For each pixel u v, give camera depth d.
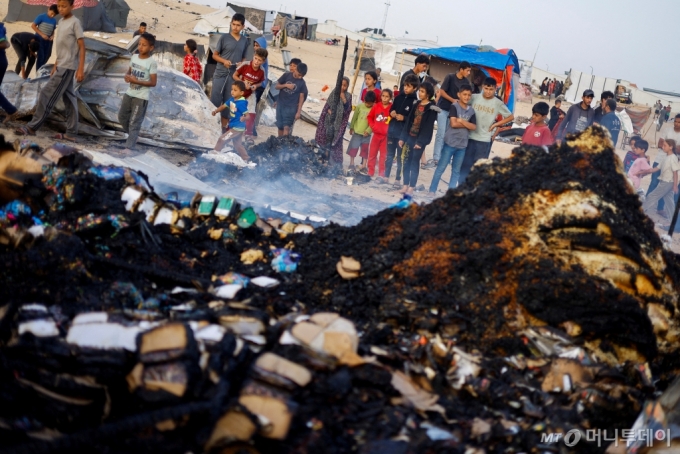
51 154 4.39
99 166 4.53
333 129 10.77
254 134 11.90
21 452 2.17
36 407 2.52
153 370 2.61
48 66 9.91
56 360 2.72
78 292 3.28
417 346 3.33
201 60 15.31
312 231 4.84
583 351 3.39
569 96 51.34
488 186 4.12
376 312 3.67
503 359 3.35
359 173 10.55
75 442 2.26
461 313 3.59
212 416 2.49
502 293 3.64
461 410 2.99
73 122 8.84
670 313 3.77
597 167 4.09
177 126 9.52
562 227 3.75
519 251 3.71
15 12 26.27
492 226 3.86
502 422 2.93
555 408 3.04
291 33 59.03
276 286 3.92
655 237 4.08
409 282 3.77
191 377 2.59
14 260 3.26
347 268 3.95
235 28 11.08
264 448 2.53
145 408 2.58
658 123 27.34
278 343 3.00
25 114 9.09
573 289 3.52
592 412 3.04
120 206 4.15
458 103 9.31
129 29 32.94
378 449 2.55
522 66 49.34
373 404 2.83
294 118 11.28
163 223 4.39
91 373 2.70
